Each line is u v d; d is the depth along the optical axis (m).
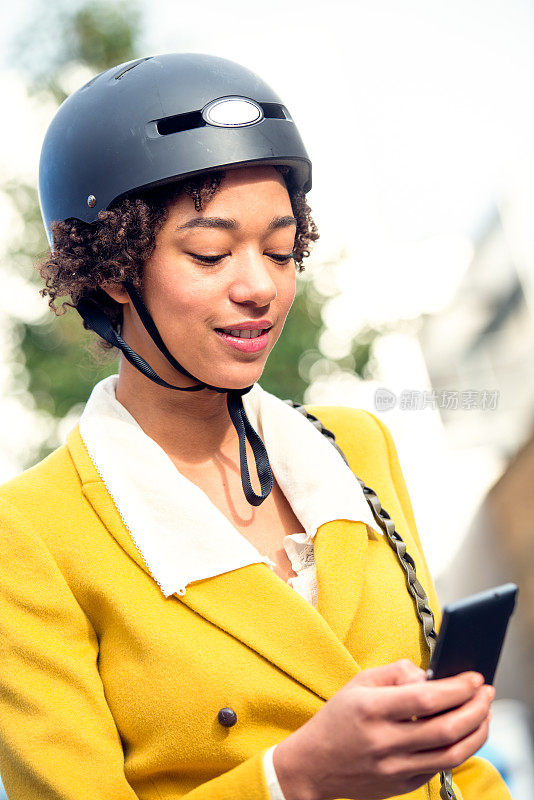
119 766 1.81
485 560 15.66
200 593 1.91
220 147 1.88
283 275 1.97
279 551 2.09
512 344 11.19
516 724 6.75
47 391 9.15
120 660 1.88
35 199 9.28
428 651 2.05
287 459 2.15
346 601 1.95
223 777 1.63
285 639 1.87
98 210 1.99
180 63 2.01
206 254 1.89
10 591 1.90
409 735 1.41
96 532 1.96
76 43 9.79
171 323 1.93
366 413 2.49
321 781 1.52
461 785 2.15
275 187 1.93
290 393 9.28
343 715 1.45
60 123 2.08
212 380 1.94
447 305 10.41
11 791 1.85
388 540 2.18
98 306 2.15
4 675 1.86
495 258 11.09
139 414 2.12
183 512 1.97
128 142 1.93
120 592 1.90
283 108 2.05
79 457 2.05
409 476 8.41
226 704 1.82
